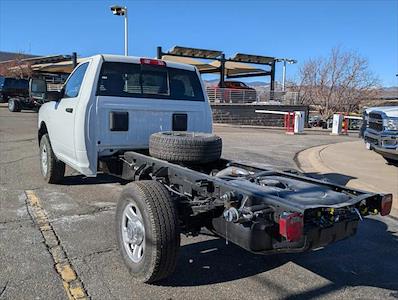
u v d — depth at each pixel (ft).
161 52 109.50
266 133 66.54
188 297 11.82
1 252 14.34
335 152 40.93
